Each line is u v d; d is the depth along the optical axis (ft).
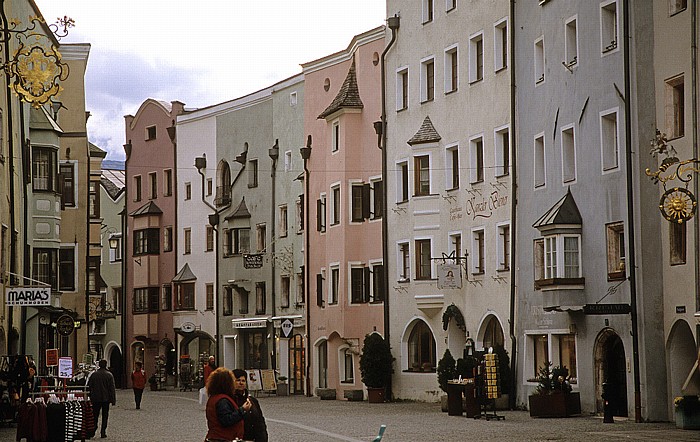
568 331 129.08
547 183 135.54
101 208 296.71
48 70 83.20
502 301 147.02
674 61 112.78
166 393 226.58
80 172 191.72
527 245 139.85
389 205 174.70
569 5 131.03
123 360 278.05
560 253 127.13
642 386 114.01
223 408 55.98
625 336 117.50
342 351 189.16
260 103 233.76
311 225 202.90
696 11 108.68
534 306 136.98
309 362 201.36
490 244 151.12
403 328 170.19
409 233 168.55
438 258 156.15
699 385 112.16
